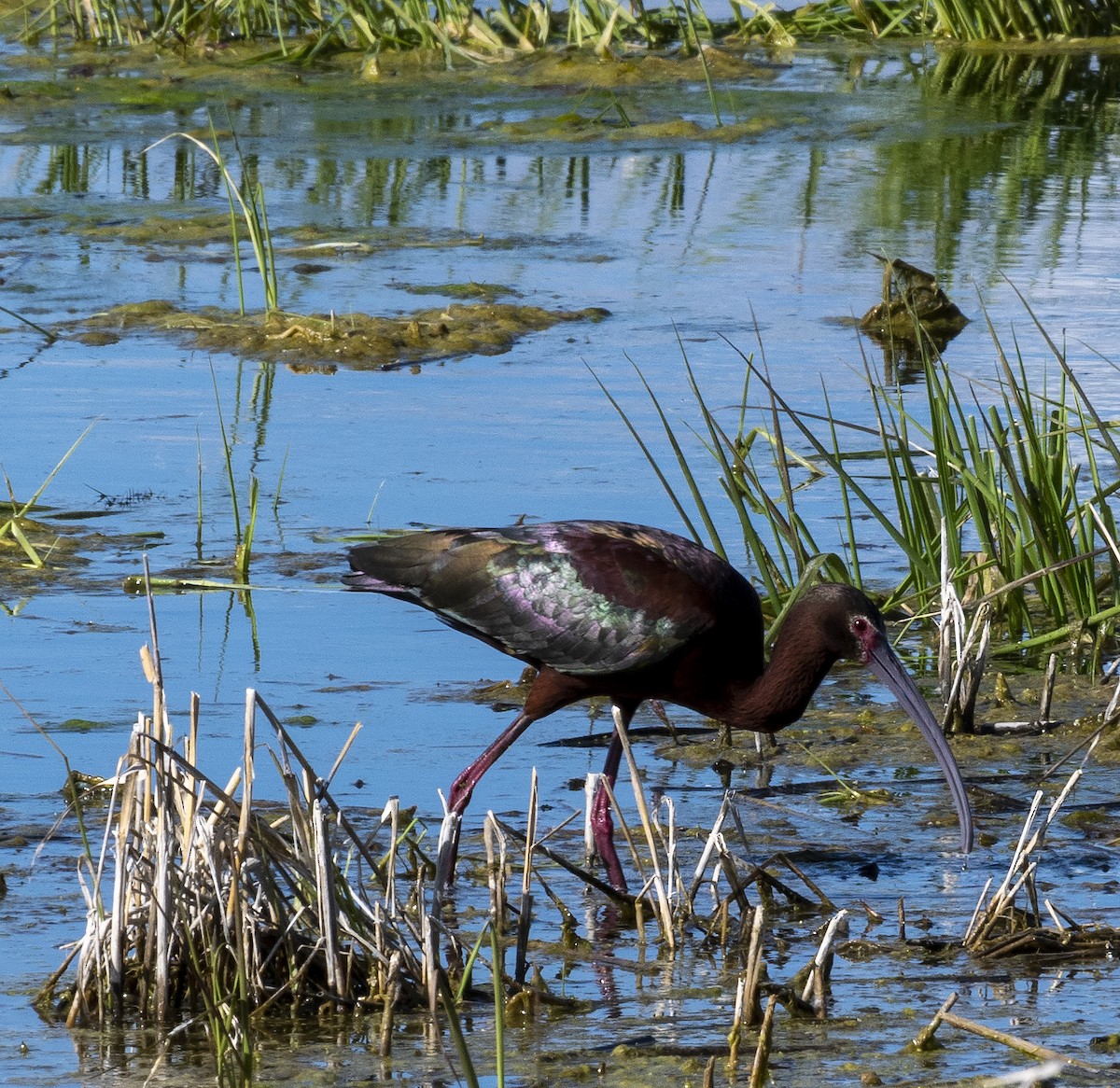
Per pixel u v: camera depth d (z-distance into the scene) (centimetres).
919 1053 711
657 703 1127
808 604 971
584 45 3425
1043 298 2000
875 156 2766
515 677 1188
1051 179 2597
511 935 841
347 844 921
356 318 1936
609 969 805
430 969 755
